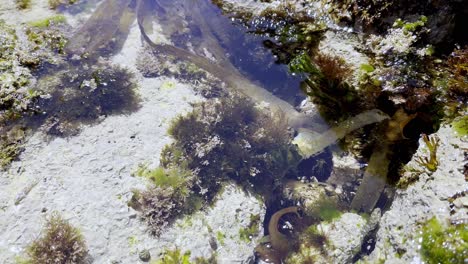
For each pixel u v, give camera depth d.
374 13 0.60
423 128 0.53
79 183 0.62
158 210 0.61
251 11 0.75
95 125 0.68
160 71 0.75
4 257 0.56
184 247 0.59
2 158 0.64
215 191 0.64
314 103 0.63
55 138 0.66
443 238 0.41
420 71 0.54
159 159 0.65
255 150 0.66
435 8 0.54
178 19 0.82
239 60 0.73
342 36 0.62
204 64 0.75
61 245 0.57
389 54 0.57
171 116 0.69
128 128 0.68
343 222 0.57
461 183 0.43
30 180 0.62
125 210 0.61
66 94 0.70
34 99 0.69
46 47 0.76
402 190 0.49
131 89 0.73
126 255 0.57
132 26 0.82
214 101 0.71
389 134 0.55
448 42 0.55
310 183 0.64
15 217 0.59
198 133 0.67
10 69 0.71
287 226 0.61
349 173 0.59
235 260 0.59
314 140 0.62
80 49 0.76
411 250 0.43
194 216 0.62
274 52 0.69
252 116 0.68
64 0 0.85
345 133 0.59
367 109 0.57
